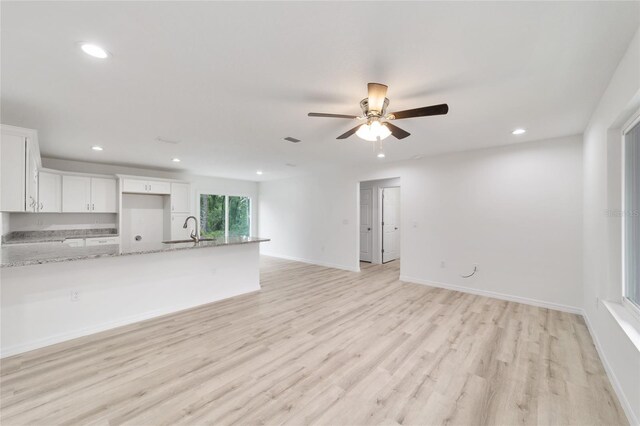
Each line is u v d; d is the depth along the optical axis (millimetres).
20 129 2754
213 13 1377
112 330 2959
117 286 3066
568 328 2988
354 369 2211
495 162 4074
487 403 1829
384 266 6547
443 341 2691
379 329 2975
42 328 2604
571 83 2098
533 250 3760
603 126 2316
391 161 5273
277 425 1628
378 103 2049
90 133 3410
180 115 2799
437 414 1730
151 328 3006
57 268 2697
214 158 4984
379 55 1753
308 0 1293
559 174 3568
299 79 2068
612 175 2244
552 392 1938
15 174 2729
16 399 1844
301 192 7191
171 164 5602
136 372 2158
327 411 1746
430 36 1562
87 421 1651
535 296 3742
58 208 4836
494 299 4012
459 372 2174
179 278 3584
